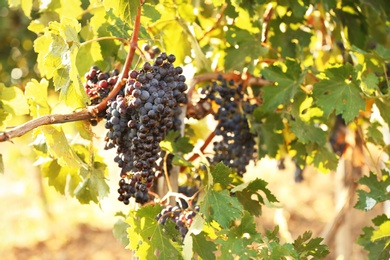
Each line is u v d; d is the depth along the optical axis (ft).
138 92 8.10
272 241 8.25
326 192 40.86
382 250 9.81
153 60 9.48
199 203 8.92
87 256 34.86
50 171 10.37
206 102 11.16
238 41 11.01
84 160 9.91
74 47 8.39
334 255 21.29
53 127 8.50
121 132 8.51
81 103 8.51
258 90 11.75
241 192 9.45
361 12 11.39
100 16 10.70
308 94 10.77
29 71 22.82
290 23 11.53
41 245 36.14
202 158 10.21
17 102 9.70
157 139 8.46
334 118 12.12
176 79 8.57
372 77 9.73
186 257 8.11
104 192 9.04
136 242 8.21
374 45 12.28
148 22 9.87
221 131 11.07
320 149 11.41
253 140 11.18
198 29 11.98
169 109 8.34
